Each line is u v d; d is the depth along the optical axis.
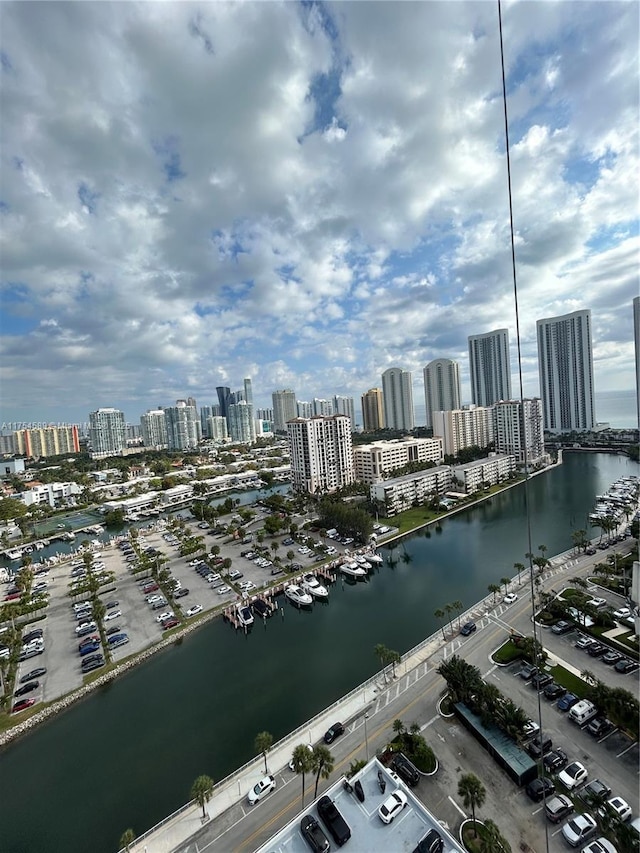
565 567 69.12
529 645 45.00
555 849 26.23
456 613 59.50
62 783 36.56
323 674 48.53
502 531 94.56
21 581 77.25
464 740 35.19
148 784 35.62
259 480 182.12
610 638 47.50
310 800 30.81
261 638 57.62
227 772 35.97
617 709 33.69
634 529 77.38
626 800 28.94
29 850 31.30
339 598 68.50
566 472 154.50
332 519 99.44
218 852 28.03
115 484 191.00
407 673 44.75
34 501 161.25
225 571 79.50
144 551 95.19
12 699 47.31
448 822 28.23
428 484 125.25
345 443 150.75
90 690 48.22
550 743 33.28
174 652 55.38
